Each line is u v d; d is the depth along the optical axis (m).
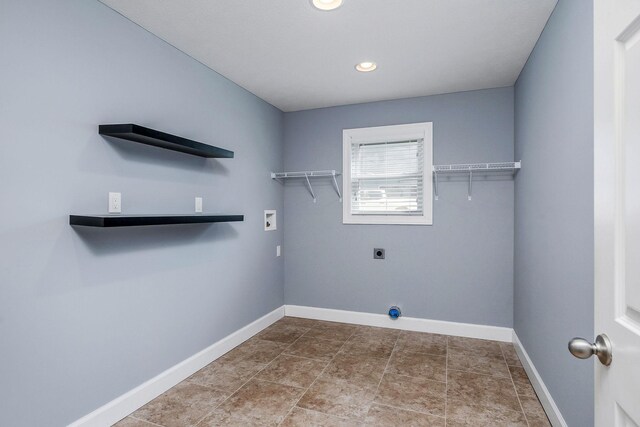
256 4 1.86
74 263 1.70
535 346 2.25
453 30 2.13
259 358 2.73
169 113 2.28
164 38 2.22
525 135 2.56
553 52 1.89
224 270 2.84
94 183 1.79
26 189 1.50
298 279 3.79
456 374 2.46
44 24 1.57
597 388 0.82
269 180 3.53
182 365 2.38
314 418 1.95
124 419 1.94
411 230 3.35
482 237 3.13
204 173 2.59
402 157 3.41
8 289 1.45
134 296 2.04
